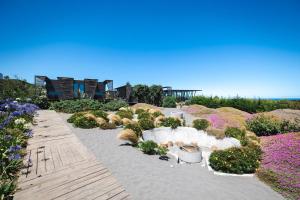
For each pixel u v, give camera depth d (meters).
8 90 17.94
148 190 4.79
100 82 26.64
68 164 5.38
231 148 7.51
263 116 12.42
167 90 37.94
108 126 11.52
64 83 23.72
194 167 7.02
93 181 4.58
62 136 8.36
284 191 5.39
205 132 11.31
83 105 19.56
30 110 12.20
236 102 23.52
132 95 30.41
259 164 6.95
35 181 4.31
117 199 4.01
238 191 5.30
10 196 3.65
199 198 4.68
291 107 19.75
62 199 3.77
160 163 6.92
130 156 7.14
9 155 4.93
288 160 6.62
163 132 11.60
